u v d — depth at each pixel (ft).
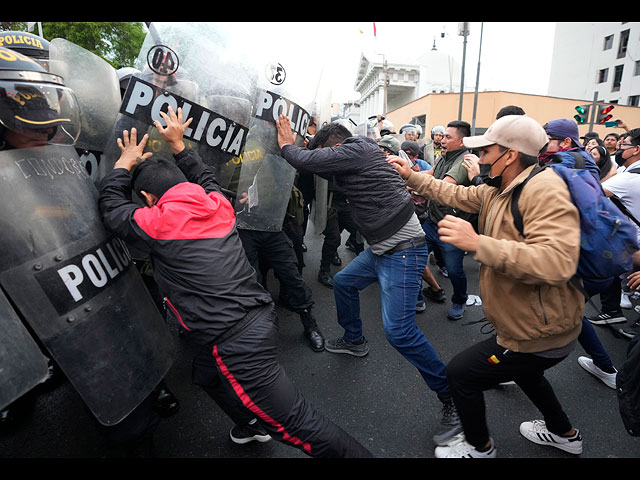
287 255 8.39
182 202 4.33
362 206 6.25
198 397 7.02
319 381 7.52
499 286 4.43
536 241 3.73
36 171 3.55
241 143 6.05
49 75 3.76
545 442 5.83
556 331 4.31
